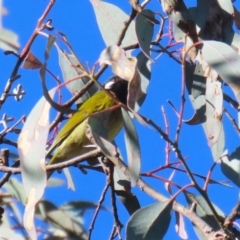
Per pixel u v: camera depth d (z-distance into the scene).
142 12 8.03
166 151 8.04
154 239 7.35
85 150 10.02
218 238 7.16
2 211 9.26
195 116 8.34
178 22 8.23
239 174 7.86
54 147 9.99
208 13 8.34
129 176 7.48
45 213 9.31
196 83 8.44
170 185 8.21
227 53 7.68
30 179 7.33
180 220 8.30
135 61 7.36
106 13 9.07
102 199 8.04
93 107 10.00
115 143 9.55
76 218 9.32
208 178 7.29
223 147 8.12
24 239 8.98
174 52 8.43
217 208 8.34
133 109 7.37
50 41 7.35
